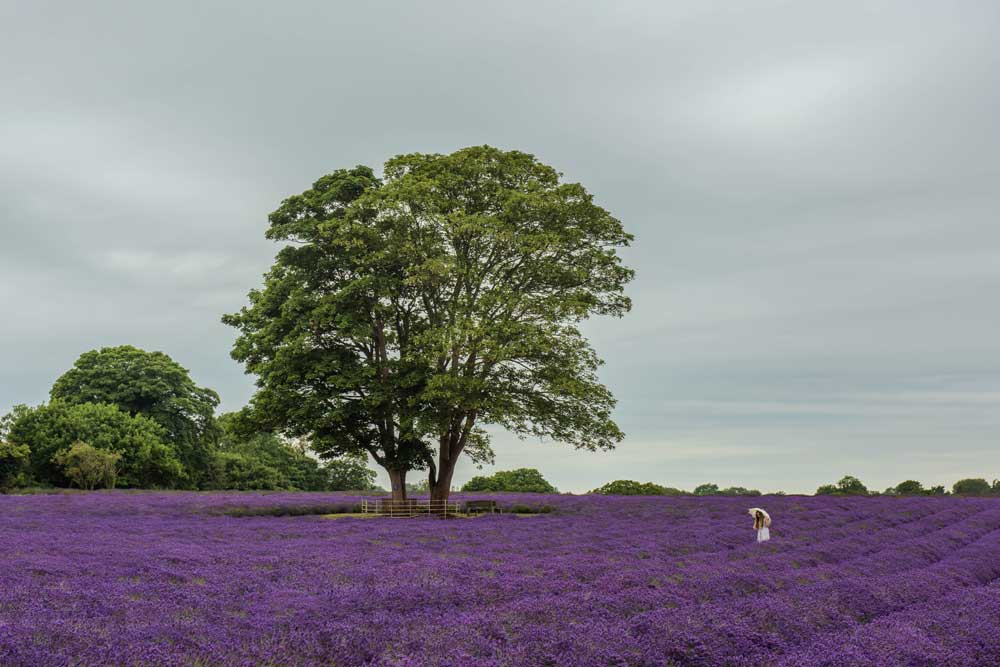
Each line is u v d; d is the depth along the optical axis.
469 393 32.94
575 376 34.84
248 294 37.84
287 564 15.69
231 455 69.38
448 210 35.44
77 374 67.94
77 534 21.95
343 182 36.38
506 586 13.37
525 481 64.44
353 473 75.31
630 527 26.81
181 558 15.88
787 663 9.05
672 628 10.22
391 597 11.94
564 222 35.78
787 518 30.47
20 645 7.50
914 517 31.81
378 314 35.72
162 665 7.58
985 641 10.49
